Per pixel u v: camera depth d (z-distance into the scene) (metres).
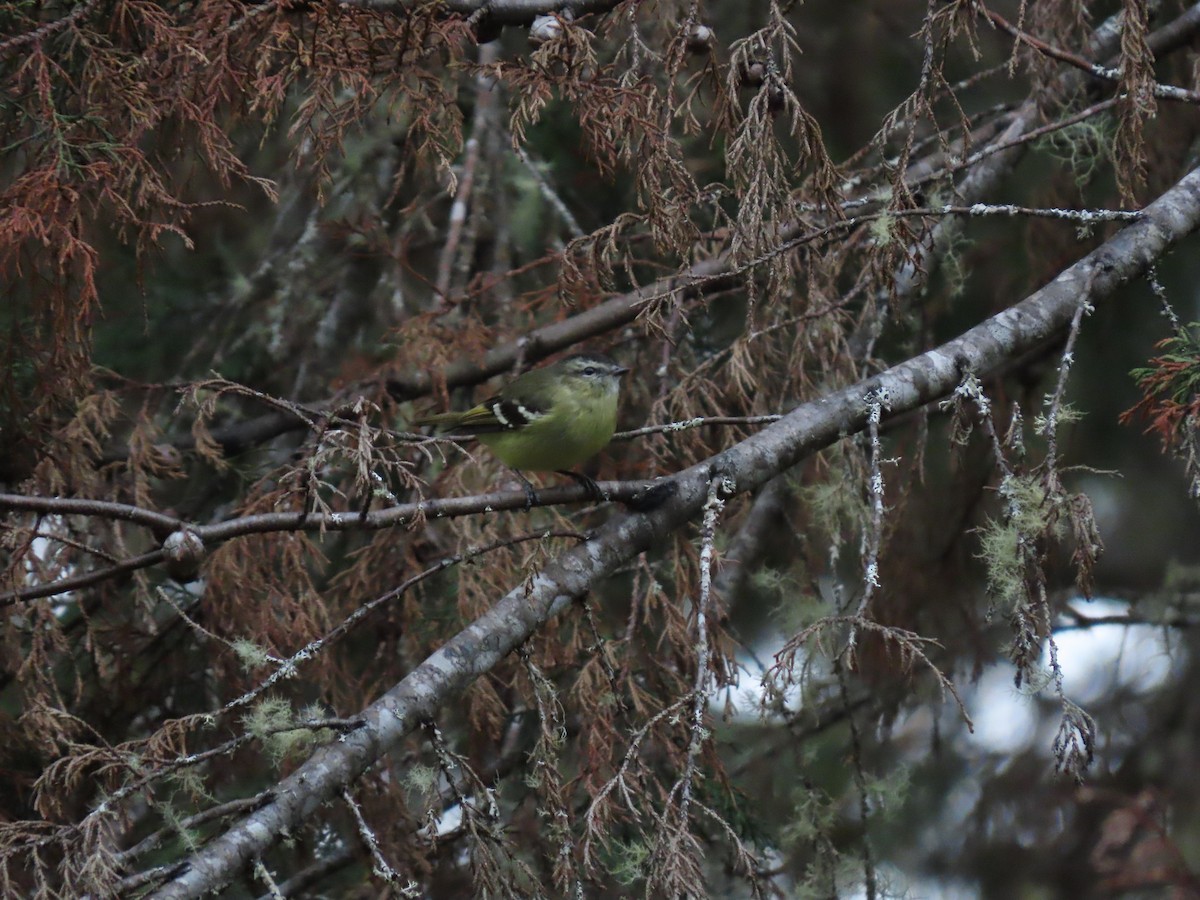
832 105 15.83
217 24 9.09
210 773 11.16
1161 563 16.77
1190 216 9.62
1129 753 14.97
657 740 9.93
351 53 9.12
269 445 15.05
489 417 10.93
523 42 15.10
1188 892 13.33
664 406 11.32
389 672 11.59
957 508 14.14
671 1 11.23
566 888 7.61
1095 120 11.78
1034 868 14.51
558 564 8.86
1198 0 12.70
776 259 8.97
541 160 15.10
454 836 10.15
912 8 15.83
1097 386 15.73
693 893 6.95
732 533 12.84
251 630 10.55
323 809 10.73
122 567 8.58
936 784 15.24
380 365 13.59
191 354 14.30
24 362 10.32
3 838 7.27
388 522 8.51
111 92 8.95
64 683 11.82
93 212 8.72
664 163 8.93
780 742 13.44
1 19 9.80
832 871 10.30
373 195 15.00
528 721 12.09
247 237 16.39
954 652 13.95
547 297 13.51
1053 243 13.37
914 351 13.15
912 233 8.98
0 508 8.06
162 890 7.00
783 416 9.54
